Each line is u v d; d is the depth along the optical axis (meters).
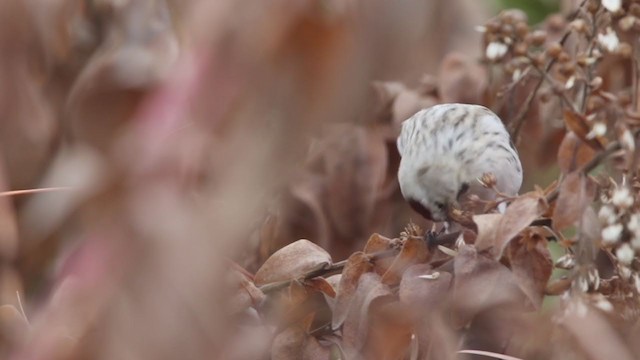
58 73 0.96
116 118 0.91
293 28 0.78
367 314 1.09
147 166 0.81
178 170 0.80
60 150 0.95
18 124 0.96
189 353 0.79
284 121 0.78
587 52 1.20
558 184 1.10
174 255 0.79
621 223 1.07
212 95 0.78
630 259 1.07
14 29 0.95
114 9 0.98
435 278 1.08
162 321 0.79
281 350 1.10
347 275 1.10
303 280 1.11
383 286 1.09
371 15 0.79
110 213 0.81
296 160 0.78
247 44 0.78
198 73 0.79
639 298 1.08
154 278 0.79
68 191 0.92
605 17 1.20
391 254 1.10
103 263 0.81
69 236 0.91
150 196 0.80
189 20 0.79
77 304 0.83
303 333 1.10
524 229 1.08
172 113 0.81
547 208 1.08
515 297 1.08
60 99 0.96
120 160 0.81
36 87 0.96
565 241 1.08
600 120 1.10
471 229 1.11
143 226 0.80
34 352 0.89
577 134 1.09
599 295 1.07
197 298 0.79
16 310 0.95
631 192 1.07
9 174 0.96
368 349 1.09
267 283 1.12
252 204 0.79
